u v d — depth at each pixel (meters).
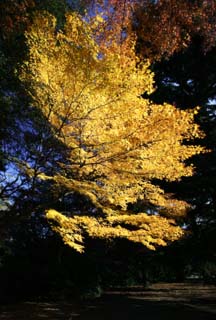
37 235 14.71
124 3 11.29
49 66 7.85
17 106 9.81
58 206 11.14
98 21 8.88
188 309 13.56
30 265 15.34
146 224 9.55
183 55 17.33
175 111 8.18
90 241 14.91
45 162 8.68
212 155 17.45
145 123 8.01
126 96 7.80
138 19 12.04
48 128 8.62
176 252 18.56
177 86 19.22
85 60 7.58
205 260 18.75
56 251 15.48
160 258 19.11
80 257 15.80
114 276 19.47
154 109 8.12
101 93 7.72
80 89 7.69
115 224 11.03
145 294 17.56
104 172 8.54
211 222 18.59
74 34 7.98
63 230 8.43
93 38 8.55
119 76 7.63
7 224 9.77
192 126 8.30
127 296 16.78
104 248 15.55
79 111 7.90
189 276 26.28
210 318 12.02
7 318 11.93
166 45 12.33
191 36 13.83
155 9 11.95
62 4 11.76
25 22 10.68
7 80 10.29
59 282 15.73
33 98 8.44
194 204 18.03
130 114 7.94
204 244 18.02
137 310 13.42
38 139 8.86
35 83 8.47
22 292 15.45
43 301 15.06
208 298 16.16
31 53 8.29
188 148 8.40
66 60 7.66
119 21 11.10
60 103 8.03
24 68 8.98
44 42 8.12
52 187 9.15
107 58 7.62
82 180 8.62
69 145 8.33
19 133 9.69
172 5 11.91
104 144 8.15
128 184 8.78
